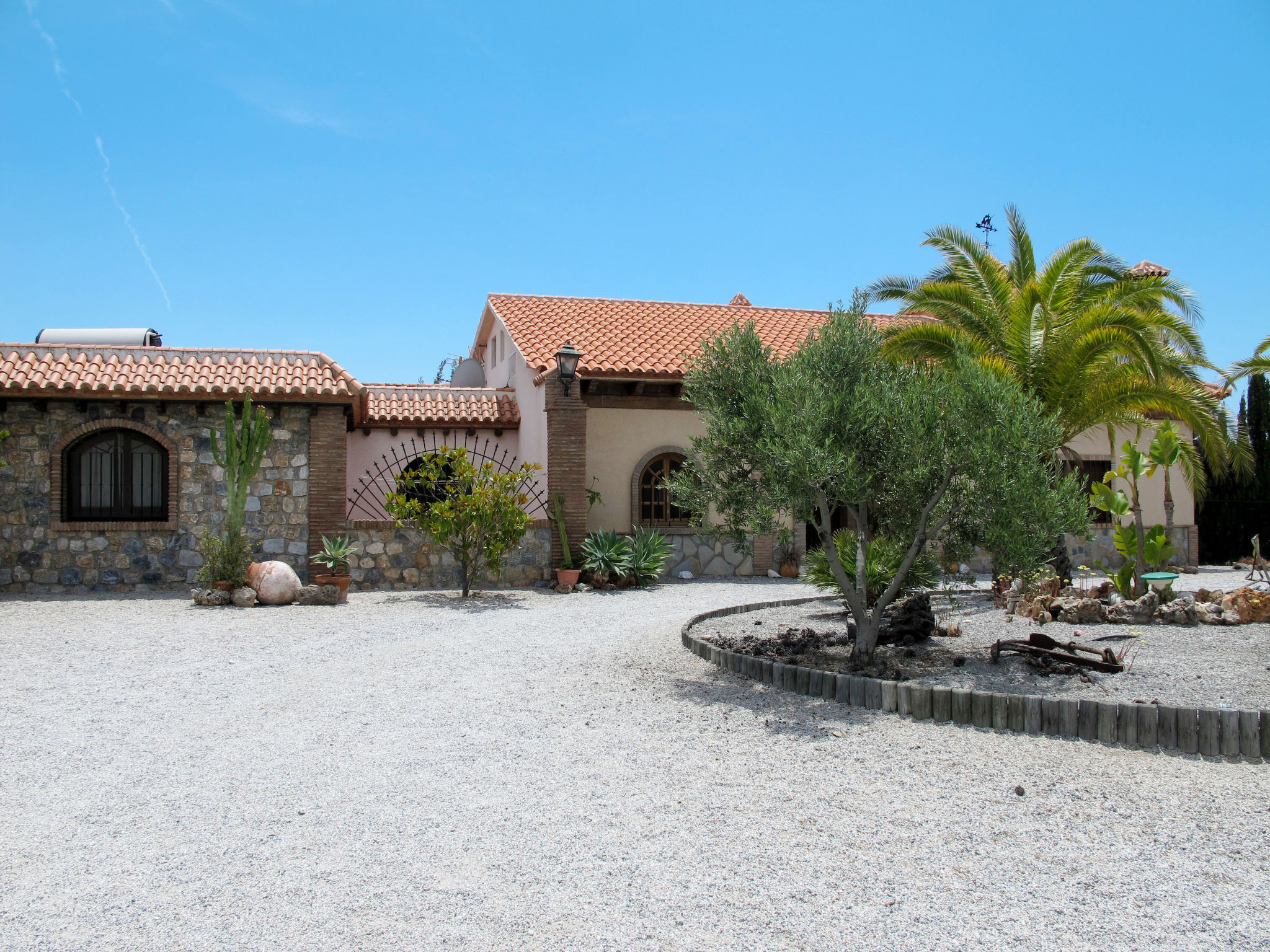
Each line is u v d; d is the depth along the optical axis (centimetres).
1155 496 2080
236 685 755
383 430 1878
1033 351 1295
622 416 1752
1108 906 366
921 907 363
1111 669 749
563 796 488
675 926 345
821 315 2195
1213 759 556
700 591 1519
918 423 727
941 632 963
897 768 539
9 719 643
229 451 1305
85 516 1439
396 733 611
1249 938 341
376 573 1501
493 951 324
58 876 385
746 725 632
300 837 430
